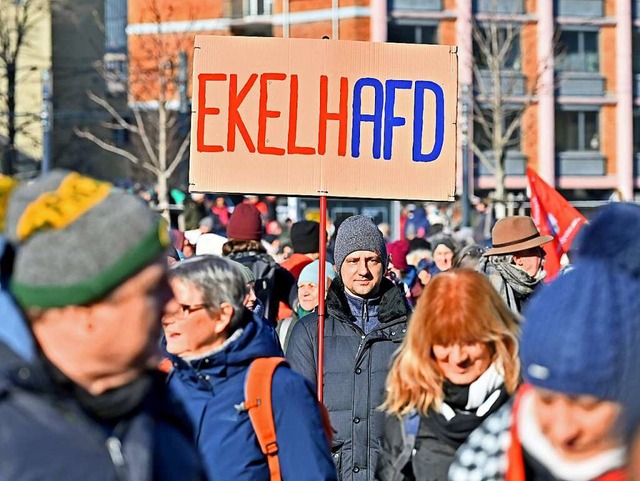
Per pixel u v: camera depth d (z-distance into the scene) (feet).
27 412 16.62
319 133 45.55
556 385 17.89
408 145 45.78
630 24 300.40
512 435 19.97
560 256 71.41
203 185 45.39
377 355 41.32
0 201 17.57
